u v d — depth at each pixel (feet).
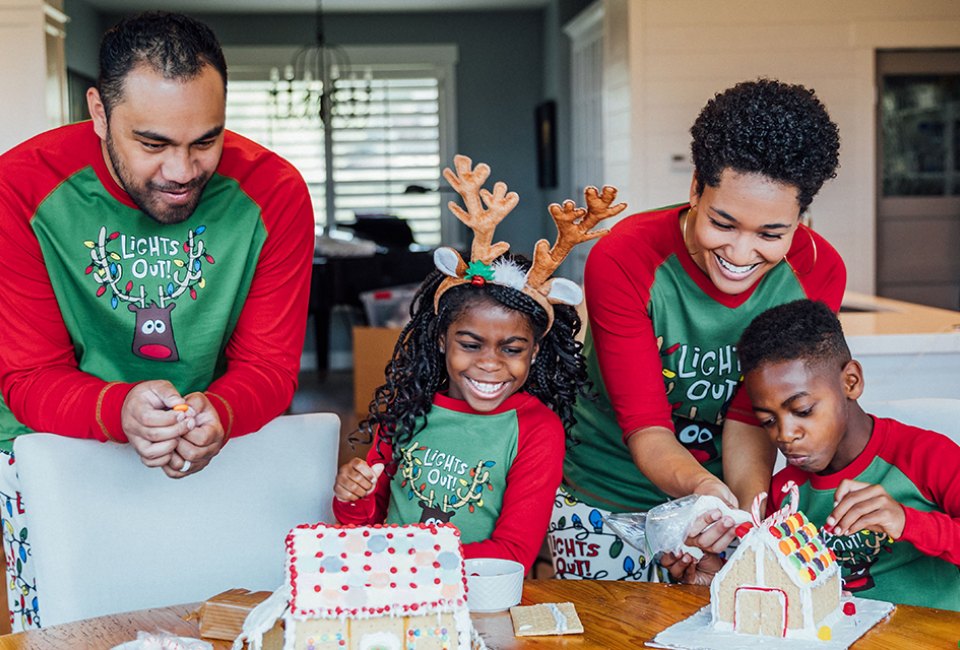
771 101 5.11
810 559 4.68
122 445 5.85
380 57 33.78
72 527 5.65
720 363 6.37
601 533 7.03
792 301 5.82
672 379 6.46
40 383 5.81
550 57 32.35
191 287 6.18
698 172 5.41
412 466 6.22
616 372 6.31
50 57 21.53
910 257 22.27
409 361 6.26
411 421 6.21
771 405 5.64
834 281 6.51
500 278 5.92
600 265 6.23
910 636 4.61
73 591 5.62
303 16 33.63
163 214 5.70
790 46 21.13
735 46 21.11
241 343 6.37
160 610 5.10
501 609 4.97
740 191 5.17
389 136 34.06
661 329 6.29
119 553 5.77
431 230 34.32
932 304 22.43
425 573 4.21
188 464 5.50
